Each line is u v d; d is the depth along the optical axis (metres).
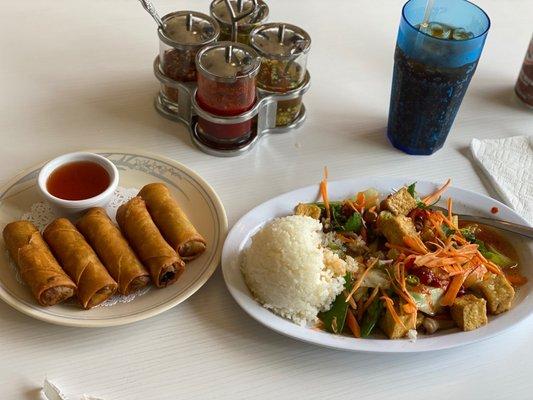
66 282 0.42
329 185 0.51
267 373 0.42
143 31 0.68
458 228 0.50
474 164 0.59
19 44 0.64
